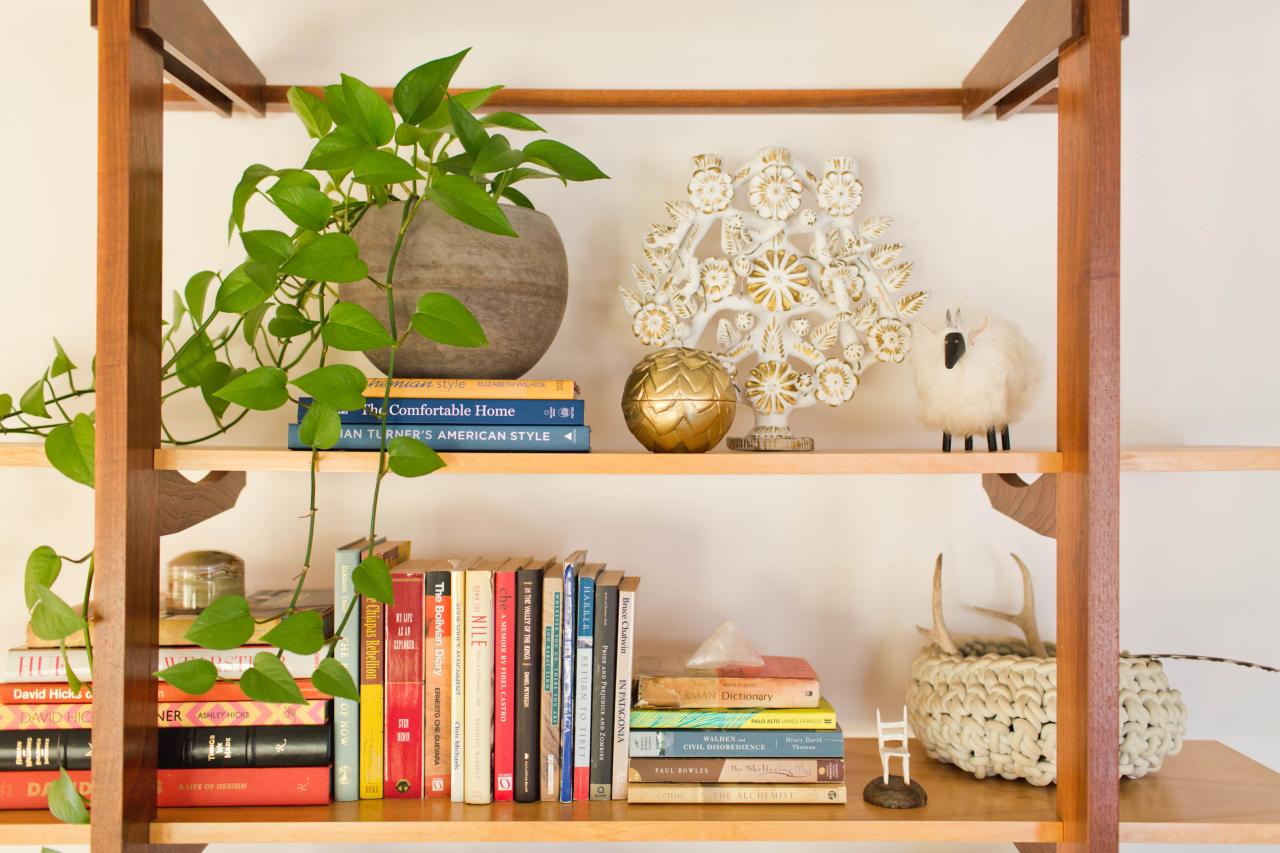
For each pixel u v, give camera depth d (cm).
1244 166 118
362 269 82
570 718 94
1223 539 118
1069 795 90
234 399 83
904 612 119
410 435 90
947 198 119
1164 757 103
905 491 119
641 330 102
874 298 104
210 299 116
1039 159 119
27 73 115
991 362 94
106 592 84
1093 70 85
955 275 119
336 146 84
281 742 93
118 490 84
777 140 119
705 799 93
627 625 94
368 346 83
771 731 94
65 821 86
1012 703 99
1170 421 118
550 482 118
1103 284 85
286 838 88
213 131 116
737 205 117
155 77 89
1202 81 118
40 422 114
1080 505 88
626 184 118
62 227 115
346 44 118
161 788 92
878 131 119
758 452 95
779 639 119
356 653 94
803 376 103
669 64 119
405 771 95
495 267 92
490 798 94
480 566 98
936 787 100
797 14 119
